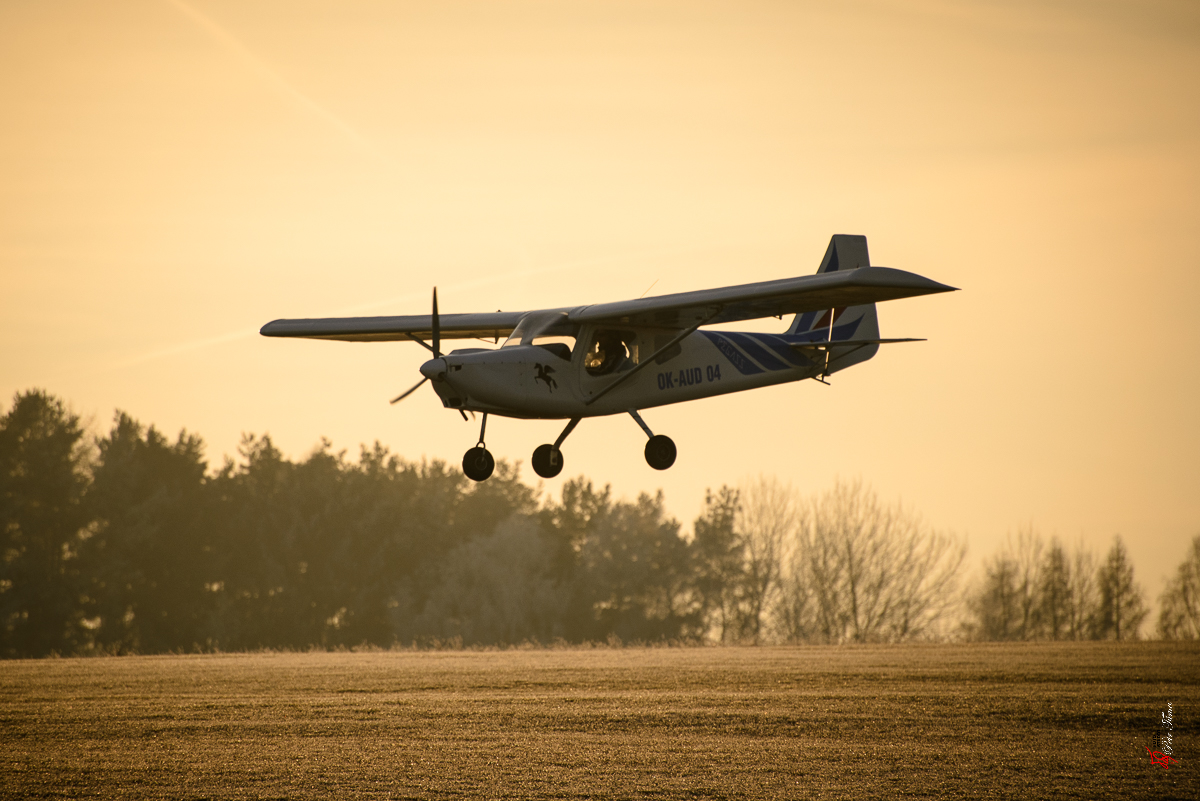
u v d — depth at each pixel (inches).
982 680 2132.1
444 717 1723.7
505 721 1689.2
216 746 1519.4
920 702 1849.2
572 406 2137.1
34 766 1412.4
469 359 2038.6
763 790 1302.9
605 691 2004.2
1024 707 1795.0
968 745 1528.1
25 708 1829.5
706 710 1775.3
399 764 1414.9
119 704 1868.8
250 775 1364.4
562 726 1649.9
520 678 2202.3
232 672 2369.6
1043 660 2508.6
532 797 1270.9
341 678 2226.9
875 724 1662.2
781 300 2146.9
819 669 2336.4
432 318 2301.9
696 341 2365.9
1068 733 1604.3
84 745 1530.5
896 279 2007.9
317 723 1678.2
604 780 1341.0
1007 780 1354.6
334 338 2642.7
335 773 1373.0
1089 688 2007.9
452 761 1429.6
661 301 2110.0
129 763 1424.7
